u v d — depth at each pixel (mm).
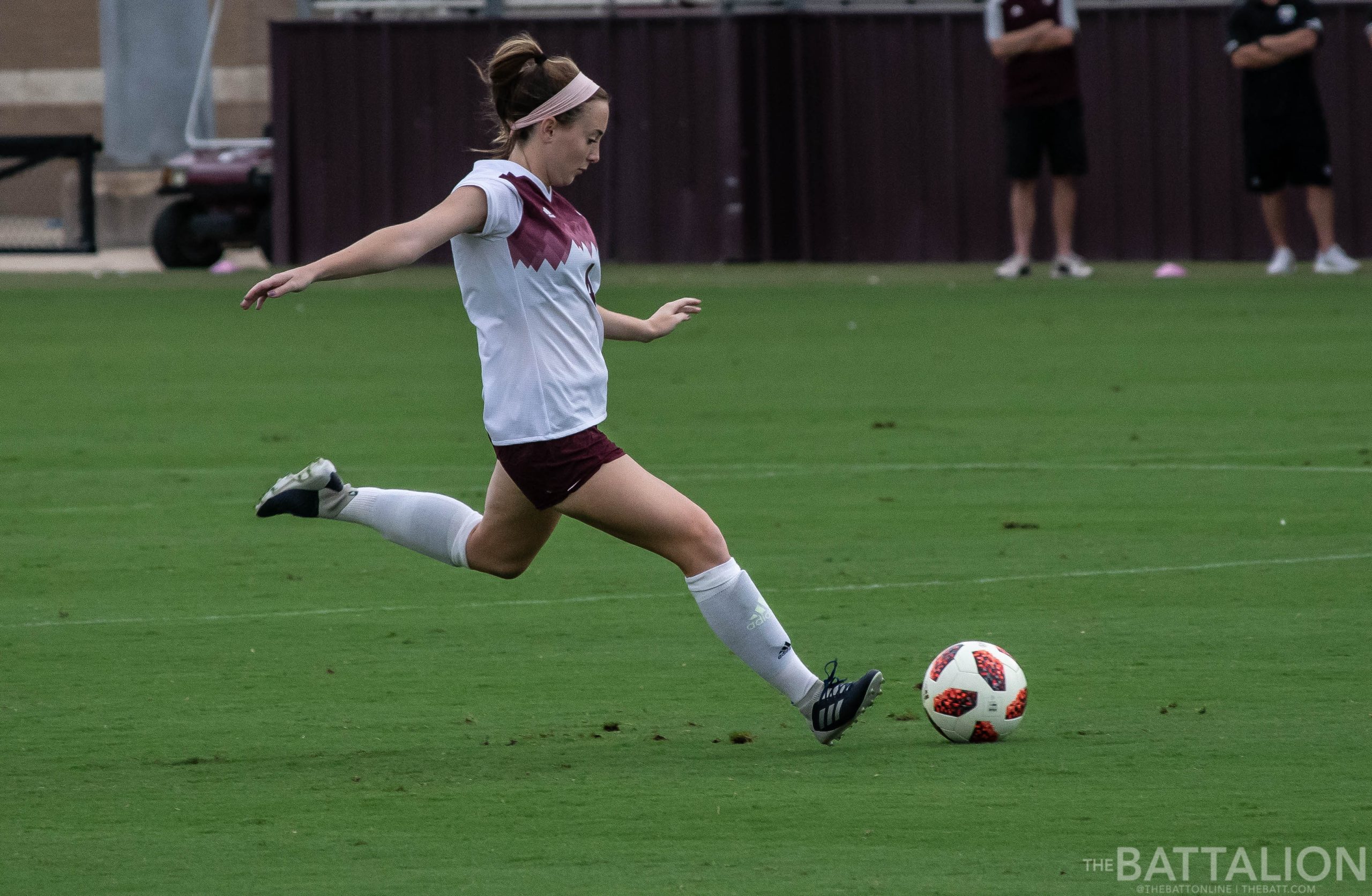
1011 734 20297
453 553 21109
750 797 18266
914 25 91188
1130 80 88625
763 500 36281
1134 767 19094
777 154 93312
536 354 19234
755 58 92312
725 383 53469
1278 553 30750
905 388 51938
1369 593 27781
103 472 40531
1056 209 82625
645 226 94812
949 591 28375
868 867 16109
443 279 93125
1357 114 86125
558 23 93938
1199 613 26641
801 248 93875
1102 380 52625
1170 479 37844
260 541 33219
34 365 59688
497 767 19484
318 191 96438
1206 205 88688
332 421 47500
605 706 22203
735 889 15562
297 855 16578
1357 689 22297
